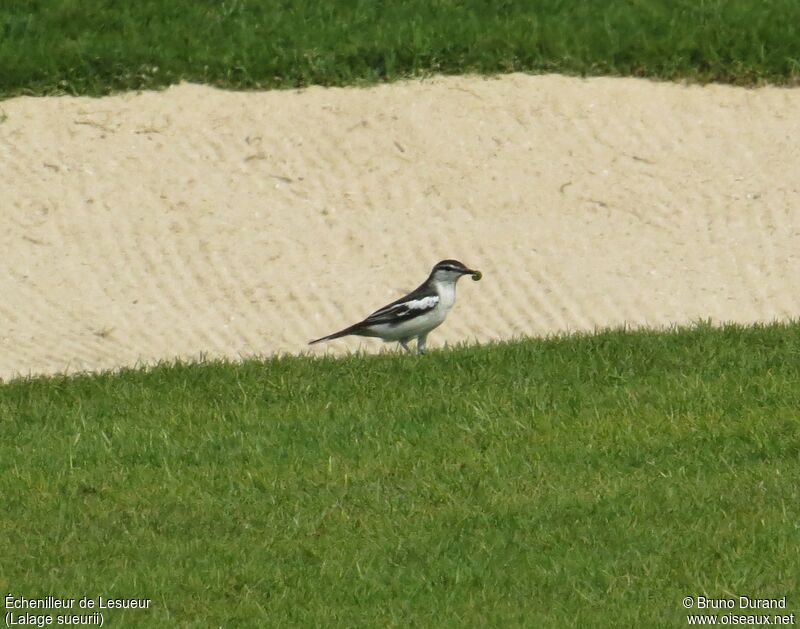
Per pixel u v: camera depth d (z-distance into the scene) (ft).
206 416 54.19
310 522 44.14
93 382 59.67
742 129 86.53
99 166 84.94
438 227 80.53
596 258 77.87
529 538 42.37
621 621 37.14
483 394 54.54
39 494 47.11
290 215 81.66
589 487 45.65
